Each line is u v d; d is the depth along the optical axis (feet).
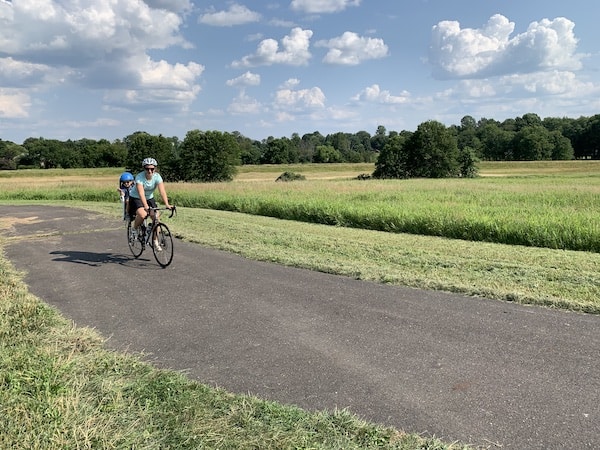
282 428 10.37
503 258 29.96
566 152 406.00
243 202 73.56
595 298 19.60
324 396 12.03
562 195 78.69
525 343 15.05
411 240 39.24
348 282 23.35
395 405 11.48
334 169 357.00
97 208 72.38
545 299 19.19
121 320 18.45
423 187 110.52
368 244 34.91
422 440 9.88
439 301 19.84
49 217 60.08
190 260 29.66
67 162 410.72
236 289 22.48
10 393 11.58
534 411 11.05
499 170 290.97
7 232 46.62
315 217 57.93
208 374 13.48
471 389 12.17
